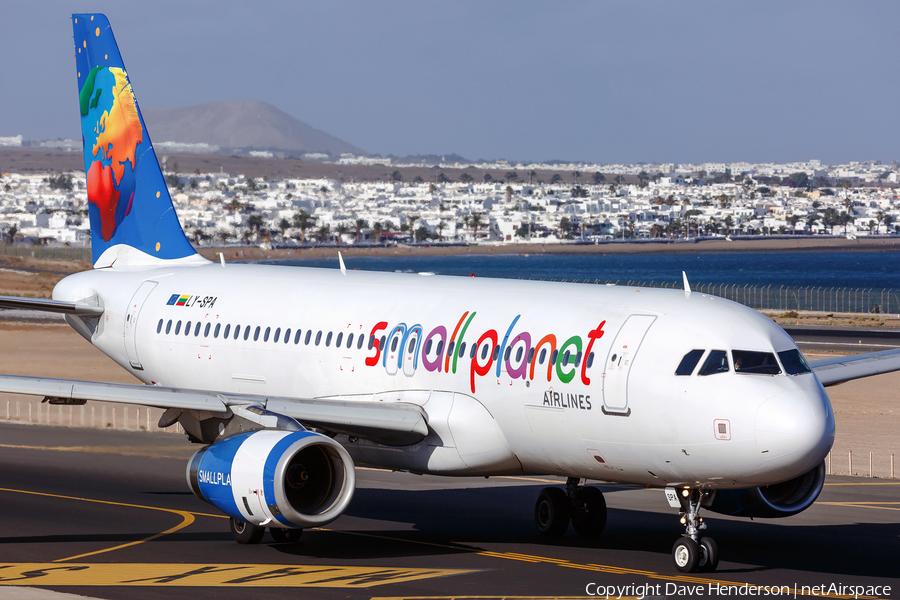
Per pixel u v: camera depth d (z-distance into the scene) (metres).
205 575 78.69
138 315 125.00
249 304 115.31
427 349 96.06
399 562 83.81
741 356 77.69
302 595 72.44
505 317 92.38
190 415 94.25
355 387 101.81
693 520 81.56
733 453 75.50
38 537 93.56
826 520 104.56
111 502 111.31
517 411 87.94
